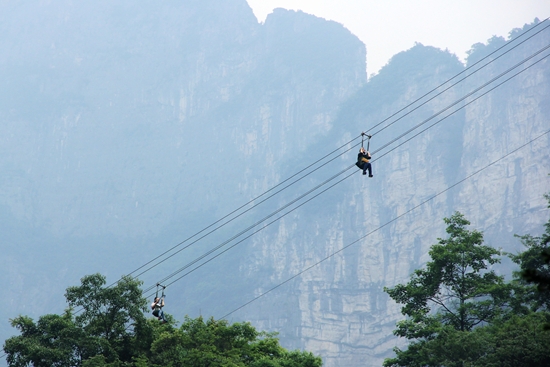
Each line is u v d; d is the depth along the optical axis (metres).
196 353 81.88
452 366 80.88
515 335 80.31
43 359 79.00
